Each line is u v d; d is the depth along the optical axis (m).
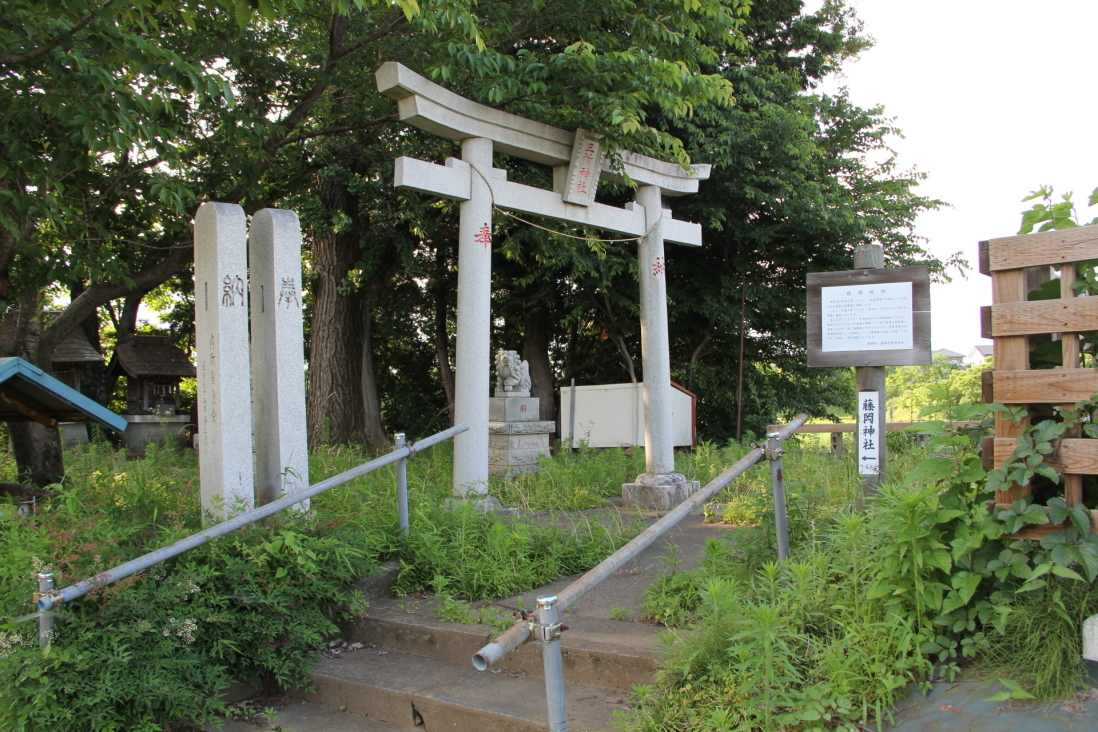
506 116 7.41
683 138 14.21
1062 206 3.31
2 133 5.73
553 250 13.12
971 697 2.83
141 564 3.71
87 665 3.44
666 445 8.30
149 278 8.90
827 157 16.08
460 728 3.53
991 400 3.26
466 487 6.86
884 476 4.95
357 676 4.04
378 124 9.77
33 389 5.65
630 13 8.35
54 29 5.42
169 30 8.19
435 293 18.23
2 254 6.79
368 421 16.67
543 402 17.08
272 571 4.37
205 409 5.05
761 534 4.43
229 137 7.95
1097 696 2.71
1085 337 3.19
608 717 3.28
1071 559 2.85
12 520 4.17
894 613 3.16
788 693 2.88
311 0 8.05
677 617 4.06
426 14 6.41
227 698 4.09
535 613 2.56
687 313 16.34
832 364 4.98
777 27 15.59
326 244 15.01
